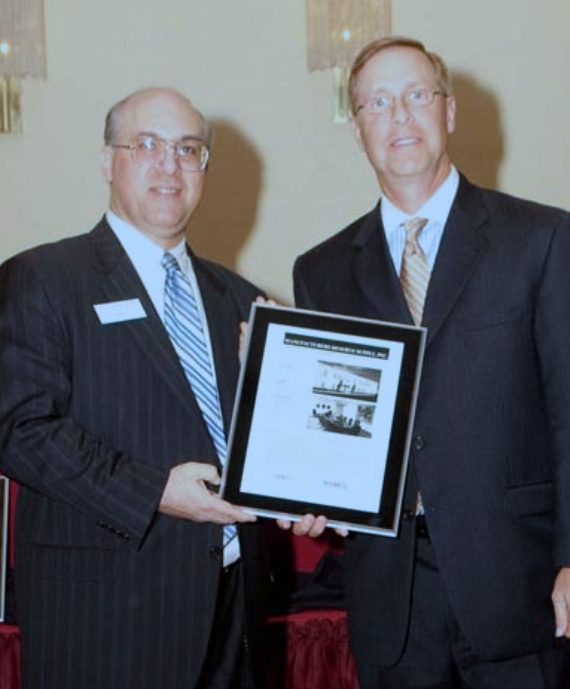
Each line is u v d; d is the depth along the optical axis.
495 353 2.37
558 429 2.35
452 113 2.60
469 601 2.36
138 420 2.41
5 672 3.15
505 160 4.32
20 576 2.49
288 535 3.43
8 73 4.25
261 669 2.55
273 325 2.41
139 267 2.56
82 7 4.34
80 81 4.35
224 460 2.47
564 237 2.40
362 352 2.40
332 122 4.34
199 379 2.51
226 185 4.38
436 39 4.31
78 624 2.38
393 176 2.48
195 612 2.40
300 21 4.33
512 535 2.37
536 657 2.43
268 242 4.39
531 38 4.30
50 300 2.43
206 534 2.43
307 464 2.38
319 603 3.27
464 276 2.40
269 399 2.40
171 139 2.55
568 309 2.36
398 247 2.53
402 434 2.38
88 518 2.41
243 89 4.36
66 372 2.42
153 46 4.36
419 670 2.43
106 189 4.38
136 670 2.37
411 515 2.41
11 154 4.36
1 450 2.37
